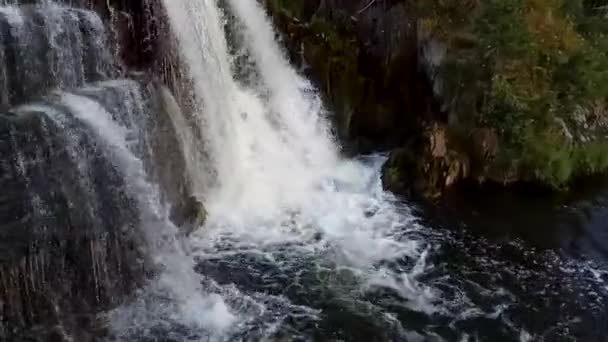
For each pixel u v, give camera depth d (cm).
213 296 1568
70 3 1684
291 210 1964
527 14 2264
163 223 1664
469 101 2152
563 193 2108
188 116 1947
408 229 1897
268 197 2011
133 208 1581
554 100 2177
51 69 1589
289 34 2323
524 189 2116
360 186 2111
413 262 1753
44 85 1579
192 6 1969
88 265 1459
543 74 2212
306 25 2347
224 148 2036
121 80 1739
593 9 2522
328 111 2298
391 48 2344
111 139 1570
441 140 2084
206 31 2039
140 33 1811
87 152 1513
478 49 2177
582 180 2184
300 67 2311
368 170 2186
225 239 1805
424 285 1664
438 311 1574
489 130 2114
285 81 2273
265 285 1630
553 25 2292
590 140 2223
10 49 1505
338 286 1642
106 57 1722
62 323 1386
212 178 1988
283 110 2236
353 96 2322
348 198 2042
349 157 2266
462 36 2222
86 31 1664
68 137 1482
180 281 1603
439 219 1950
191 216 1800
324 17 2428
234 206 1950
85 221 1458
